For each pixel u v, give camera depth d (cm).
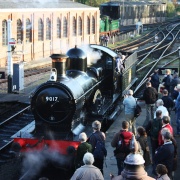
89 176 910
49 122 1362
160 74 2839
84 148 1117
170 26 7225
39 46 4169
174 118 1823
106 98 1817
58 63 1387
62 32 4584
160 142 1173
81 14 5038
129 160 812
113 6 6831
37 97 1364
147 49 4656
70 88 1353
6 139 1672
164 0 11106
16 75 2558
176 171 1241
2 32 3603
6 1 3962
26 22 3919
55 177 1309
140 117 1841
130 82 2334
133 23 7412
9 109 2120
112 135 1571
